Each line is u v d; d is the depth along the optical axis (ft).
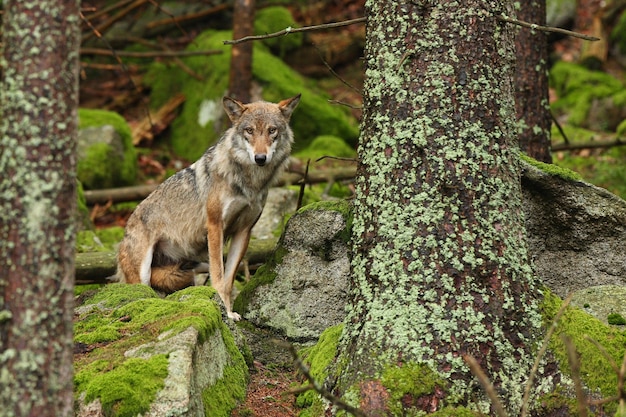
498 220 30.50
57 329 22.36
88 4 109.60
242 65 86.33
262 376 36.24
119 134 83.76
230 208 46.73
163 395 27.63
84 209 67.82
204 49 99.50
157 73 102.78
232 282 48.42
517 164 32.27
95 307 36.78
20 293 21.98
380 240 30.86
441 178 30.25
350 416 28.76
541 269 40.04
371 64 32.12
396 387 28.63
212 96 94.53
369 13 32.71
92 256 55.16
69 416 22.79
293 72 101.40
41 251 22.08
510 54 32.48
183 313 32.81
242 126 46.37
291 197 66.08
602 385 29.55
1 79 22.97
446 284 29.68
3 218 22.20
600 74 98.78
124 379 28.17
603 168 75.56
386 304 30.19
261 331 40.78
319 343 35.63
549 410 29.14
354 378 29.68
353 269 32.27
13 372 21.91
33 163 22.11
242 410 32.17
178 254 50.08
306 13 115.14
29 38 22.13
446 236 29.99
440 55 30.73
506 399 28.89
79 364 30.14
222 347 33.37
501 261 30.17
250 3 85.66
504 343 29.48
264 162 45.14
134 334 31.99
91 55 104.63
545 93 54.34
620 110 91.86
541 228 39.91
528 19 53.26
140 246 49.73
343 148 87.81
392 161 30.89
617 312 34.73
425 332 29.37
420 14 30.96
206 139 93.09
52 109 22.25
